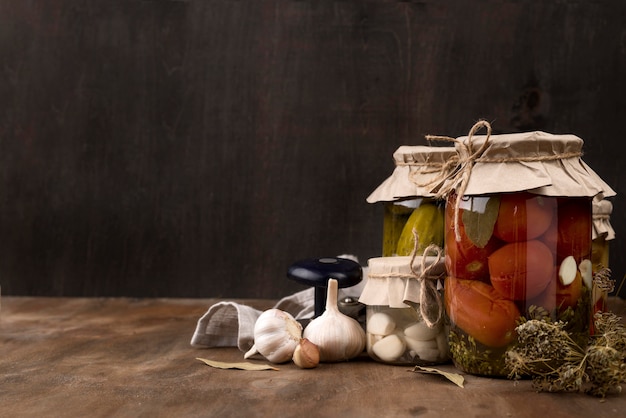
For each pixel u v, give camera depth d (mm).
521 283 957
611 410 882
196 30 1882
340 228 1886
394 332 1106
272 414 879
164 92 1897
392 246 1248
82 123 1916
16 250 1944
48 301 1864
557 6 1829
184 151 1904
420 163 1217
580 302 979
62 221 1935
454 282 1014
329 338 1132
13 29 1913
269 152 1891
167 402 934
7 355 1225
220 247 1913
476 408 894
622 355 930
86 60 1905
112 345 1303
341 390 983
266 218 1900
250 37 1876
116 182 1919
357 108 1869
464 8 1839
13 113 1926
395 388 990
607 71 1831
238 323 1240
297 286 1905
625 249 1848
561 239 963
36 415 883
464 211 984
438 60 1850
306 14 1864
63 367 1134
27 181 1935
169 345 1301
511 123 1846
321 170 1885
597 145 1840
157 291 1928
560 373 932
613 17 1823
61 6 1898
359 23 1857
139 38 1892
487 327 977
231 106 1890
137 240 1924
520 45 1838
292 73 1875
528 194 952
